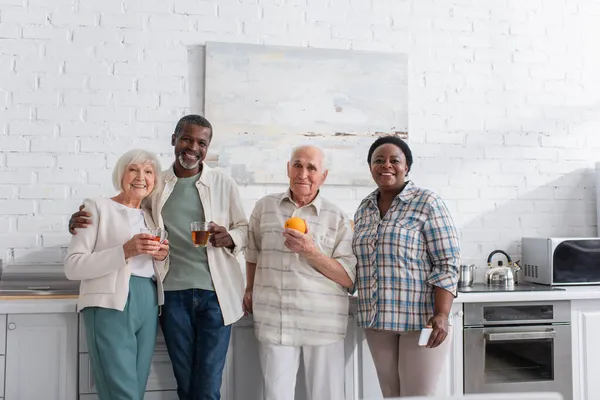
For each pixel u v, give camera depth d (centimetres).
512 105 338
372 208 238
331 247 230
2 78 289
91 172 294
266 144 308
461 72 334
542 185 339
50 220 290
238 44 307
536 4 342
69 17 296
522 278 329
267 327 224
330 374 225
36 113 291
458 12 335
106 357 207
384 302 221
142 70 301
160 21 304
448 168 330
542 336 275
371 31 325
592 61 344
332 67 317
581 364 280
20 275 272
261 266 232
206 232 209
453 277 216
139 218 219
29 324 238
